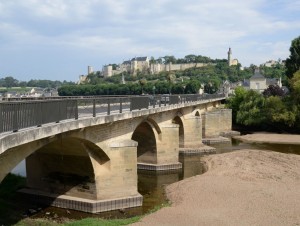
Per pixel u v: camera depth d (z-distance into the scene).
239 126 87.12
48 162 28.11
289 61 101.75
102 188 27.03
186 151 53.28
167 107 41.44
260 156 46.72
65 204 27.17
